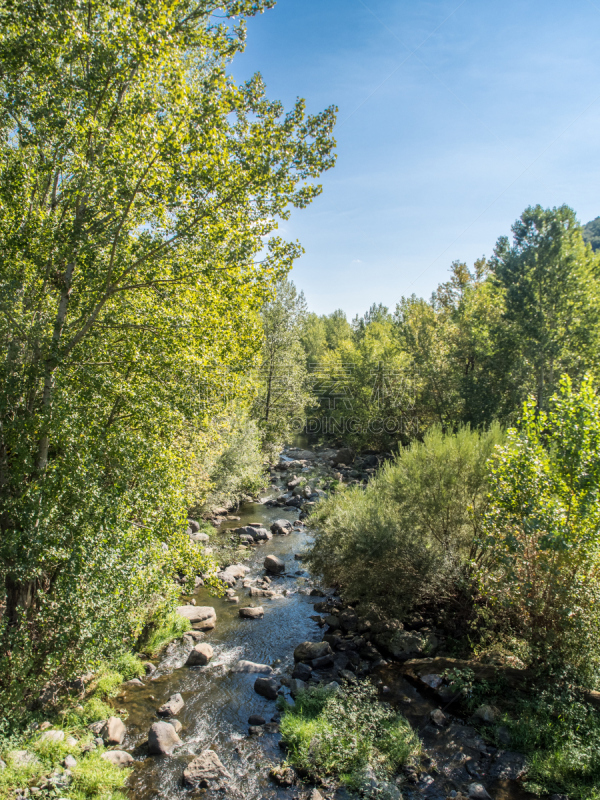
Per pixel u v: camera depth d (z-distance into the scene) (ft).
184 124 25.93
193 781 25.34
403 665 36.76
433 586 39.60
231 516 79.82
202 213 27.71
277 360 112.16
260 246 29.45
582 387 29.73
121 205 26.50
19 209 27.20
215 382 34.45
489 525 32.63
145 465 30.94
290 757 27.37
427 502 43.09
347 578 44.73
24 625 26.61
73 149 28.12
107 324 30.12
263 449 111.75
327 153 28.60
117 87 27.66
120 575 28.53
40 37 24.50
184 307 31.65
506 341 105.19
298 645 39.86
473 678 32.24
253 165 26.91
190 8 28.22
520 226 97.76
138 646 38.65
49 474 28.12
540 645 30.22
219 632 43.19
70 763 24.76
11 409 28.86
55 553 26.55
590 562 28.66
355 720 29.32
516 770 25.40
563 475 29.22
